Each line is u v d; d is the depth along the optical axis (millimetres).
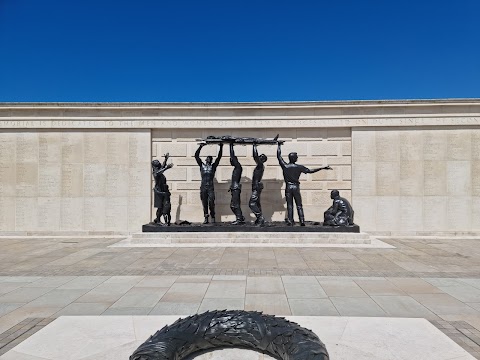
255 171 16562
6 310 6992
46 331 5418
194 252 13352
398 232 18891
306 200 19672
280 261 11586
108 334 5312
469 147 18766
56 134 19547
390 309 6980
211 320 4496
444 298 7668
